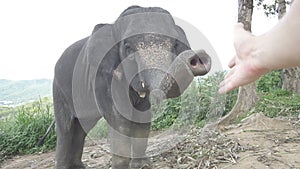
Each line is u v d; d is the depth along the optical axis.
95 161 5.02
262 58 0.74
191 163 4.09
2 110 9.24
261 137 5.01
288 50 0.67
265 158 4.07
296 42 0.65
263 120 5.99
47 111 7.71
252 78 0.81
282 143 4.69
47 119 7.51
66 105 3.97
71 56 3.80
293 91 9.91
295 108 7.53
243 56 0.81
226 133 5.32
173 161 4.15
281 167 3.78
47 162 6.02
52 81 4.16
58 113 4.05
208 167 3.94
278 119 6.12
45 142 7.21
